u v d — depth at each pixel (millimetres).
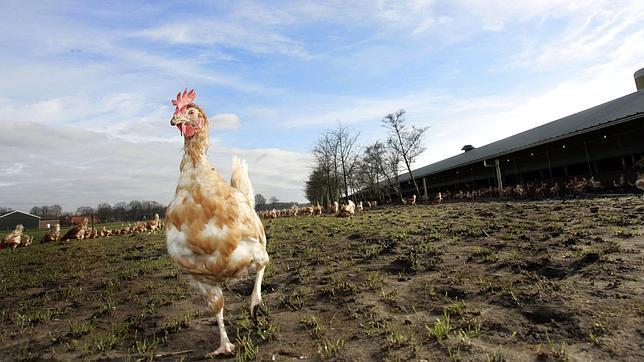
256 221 4711
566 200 18938
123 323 5656
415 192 61875
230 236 4133
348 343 4246
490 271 6328
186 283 7828
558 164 31141
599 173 26578
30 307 6957
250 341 4492
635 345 3438
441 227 12000
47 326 5820
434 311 4953
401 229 12492
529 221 11305
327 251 10000
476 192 35094
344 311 5324
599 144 26812
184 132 4344
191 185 4207
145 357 4406
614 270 5453
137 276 8961
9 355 4758
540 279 5566
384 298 5633
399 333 4328
